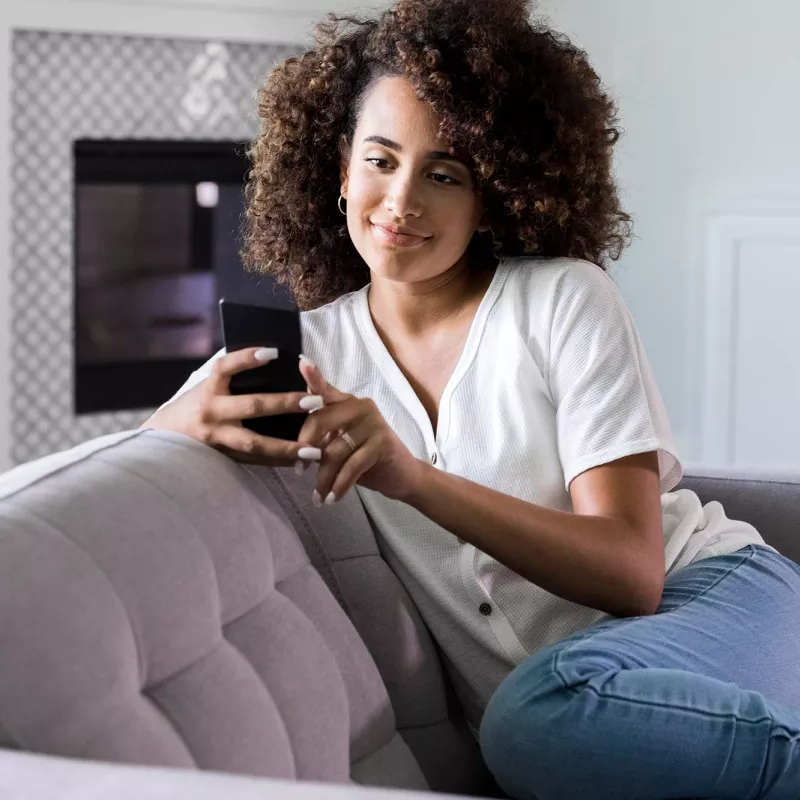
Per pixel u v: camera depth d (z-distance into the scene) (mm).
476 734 1447
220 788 693
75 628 895
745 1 3400
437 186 1413
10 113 2867
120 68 2992
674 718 1132
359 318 1506
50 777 719
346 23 1650
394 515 1415
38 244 2951
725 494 1771
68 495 992
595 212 1608
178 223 3119
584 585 1304
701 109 3432
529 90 1463
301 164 1624
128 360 3109
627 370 1399
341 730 1142
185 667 997
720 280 3455
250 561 1113
